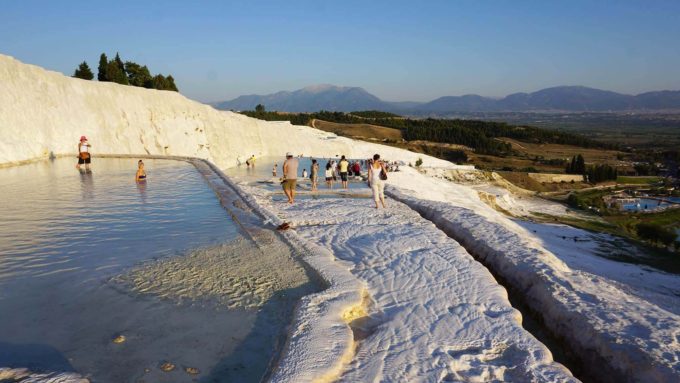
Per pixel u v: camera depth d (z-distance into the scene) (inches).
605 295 322.0
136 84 2229.3
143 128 1464.1
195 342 195.5
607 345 251.0
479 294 286.2
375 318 247.6
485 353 219.3
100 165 850.8
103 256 298.4
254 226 396.8
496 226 511.5
